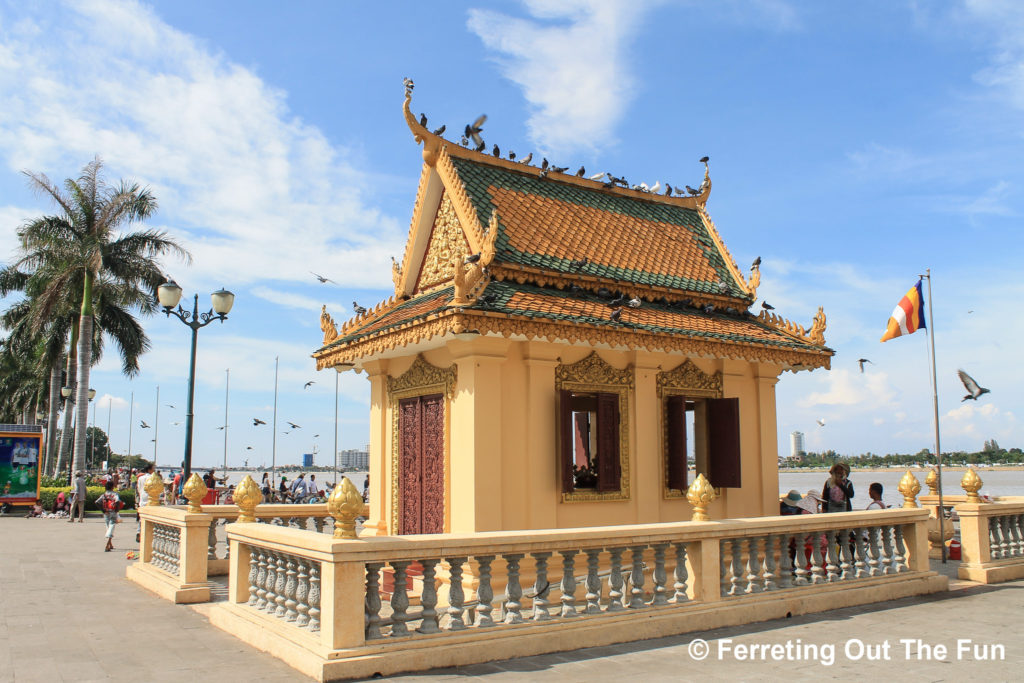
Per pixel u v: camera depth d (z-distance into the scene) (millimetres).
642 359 12609
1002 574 13180
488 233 11555
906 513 11977
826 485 13922
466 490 10812
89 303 36688
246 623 8766
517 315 10297
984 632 9195
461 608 7789
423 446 12414
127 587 13062
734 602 9656
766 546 10312
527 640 7887
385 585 12594
